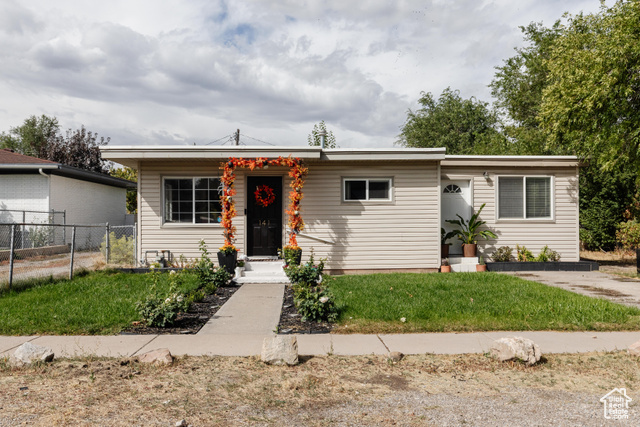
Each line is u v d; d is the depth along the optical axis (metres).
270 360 5.02
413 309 7.46
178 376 4.65
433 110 37.53
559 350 5.59
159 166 12.49
